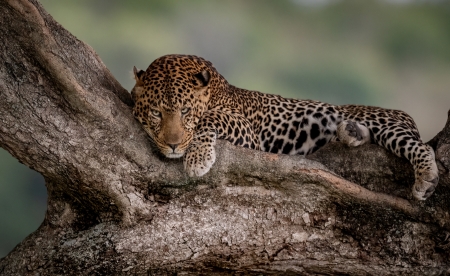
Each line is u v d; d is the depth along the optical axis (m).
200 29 41.94
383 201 10.41
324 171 10.30
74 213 10.52
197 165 10.25
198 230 10.20
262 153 10.40
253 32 42.91
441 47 44.41
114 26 40.28
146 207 10.16
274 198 10.38
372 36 44.88
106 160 9.96
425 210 10.41
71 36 10.55
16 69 9.50
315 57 43.97
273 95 13.91
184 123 11.69
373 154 10.91
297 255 10.39
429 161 10.45
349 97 43.16
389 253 10.34
